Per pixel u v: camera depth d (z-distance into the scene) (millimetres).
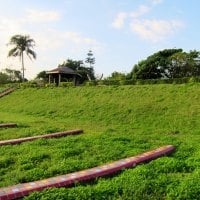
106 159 9719
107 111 24297
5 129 15883
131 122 21109
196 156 10008
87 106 26766
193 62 45875
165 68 47188
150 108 23312
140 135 14984
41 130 15109
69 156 10031
